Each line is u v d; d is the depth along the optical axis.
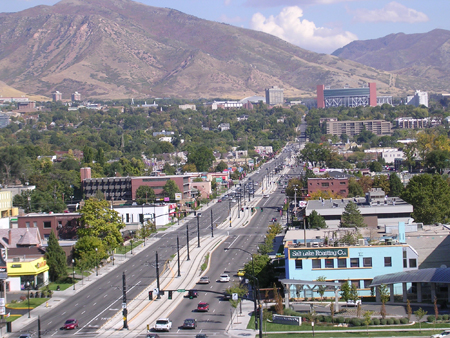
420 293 127.56
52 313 130.62
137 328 117.25
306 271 133.25
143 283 154.88
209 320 121.69
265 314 121.50
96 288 151.88
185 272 165.12
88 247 169.38
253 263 139.62
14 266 151.50
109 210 189.25
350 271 132.88
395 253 133.12
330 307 122.62
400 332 108.94
